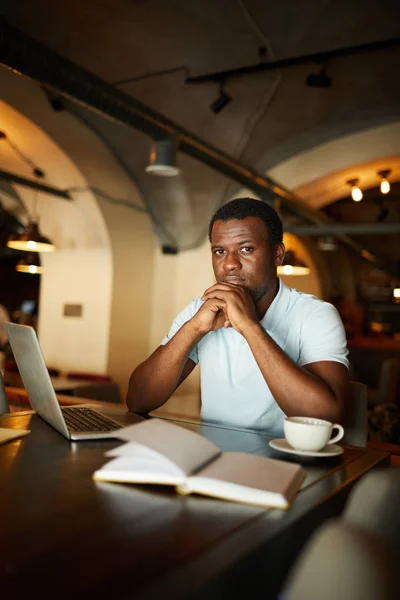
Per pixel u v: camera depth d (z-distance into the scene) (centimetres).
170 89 453
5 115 454
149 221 644
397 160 514
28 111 441
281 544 61
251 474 76
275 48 395
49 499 70
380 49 377
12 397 311
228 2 357
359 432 154
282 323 152
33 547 54
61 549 54
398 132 462
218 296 137
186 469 75
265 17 368
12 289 1170
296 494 76
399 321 1227
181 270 652
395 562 48
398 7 344
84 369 632
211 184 557
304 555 50
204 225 612
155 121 370
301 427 102
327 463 98
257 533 60
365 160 513
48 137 473
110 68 429
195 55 413
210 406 158
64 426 105
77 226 621
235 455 85
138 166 559
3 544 55
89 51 410
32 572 49
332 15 360
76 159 512
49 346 671
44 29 384
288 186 560
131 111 351
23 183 524
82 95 322
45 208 626
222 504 70
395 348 816
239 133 489
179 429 88
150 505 69
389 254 1070
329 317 145
